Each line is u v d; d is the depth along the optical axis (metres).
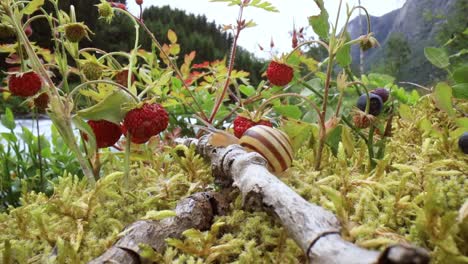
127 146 0.13
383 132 0.15
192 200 0.10
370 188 0.10
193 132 0.26
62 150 0.24
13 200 0.21
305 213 0.07
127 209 0.11
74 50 0.15
